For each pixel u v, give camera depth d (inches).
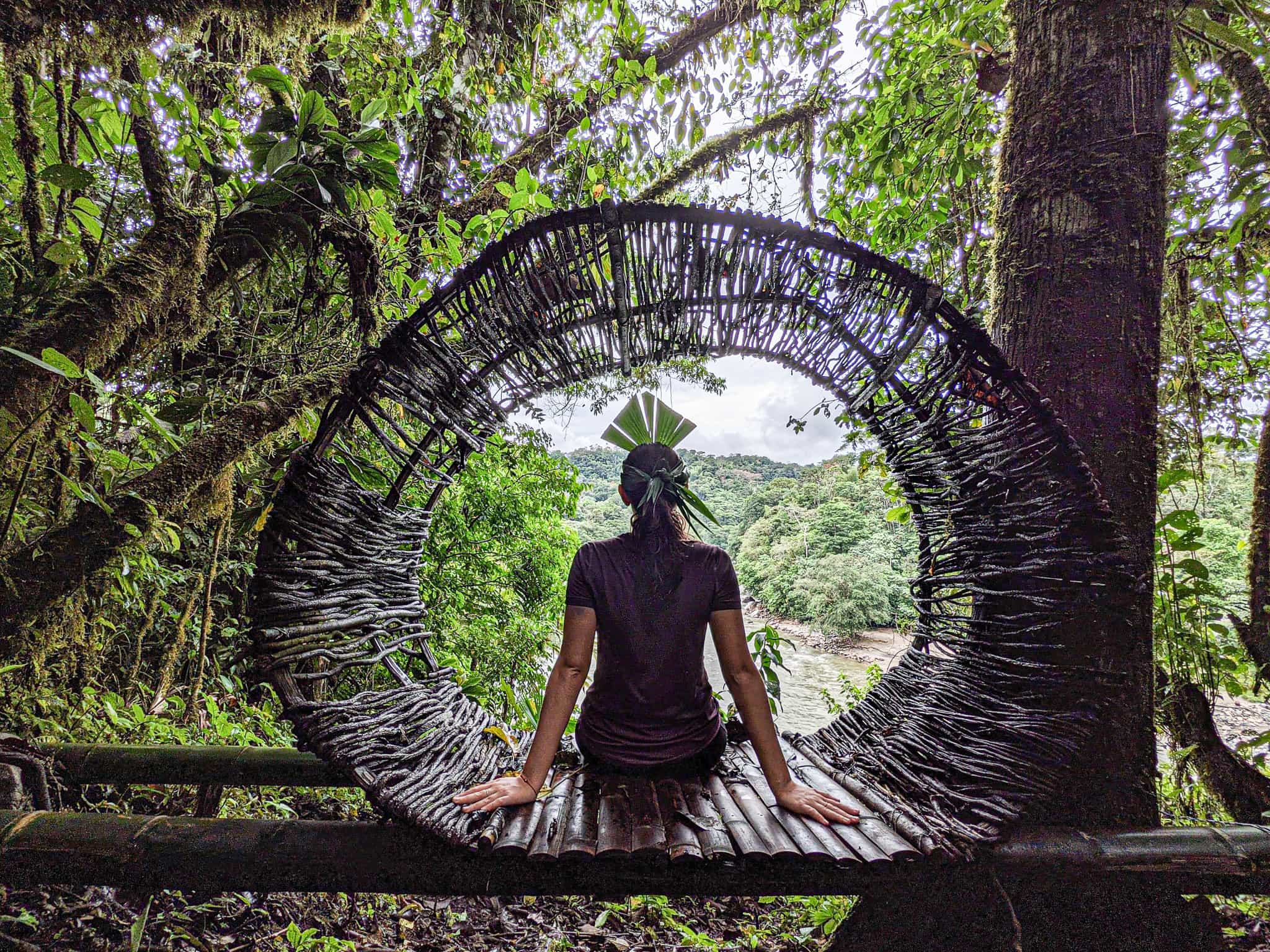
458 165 160.1
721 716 71.4
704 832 55.5
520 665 299.7
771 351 73.7
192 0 66.1
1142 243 68.1
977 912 61.1
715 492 1786.4
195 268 75.4
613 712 66.5
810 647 631.2
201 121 79.9
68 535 68.7
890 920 64.1
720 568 64.0
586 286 69.9
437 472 74.0
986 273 133.1
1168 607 90.9
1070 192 69.5
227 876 53.0
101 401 60.1
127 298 68.7
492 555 302.5
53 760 71.8
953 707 70.7
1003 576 69.1
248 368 99.3
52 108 71.9
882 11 133.9
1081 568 62.5
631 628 64.0
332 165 84.3
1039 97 72.1
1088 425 67.6
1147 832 60.3
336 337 105.4
